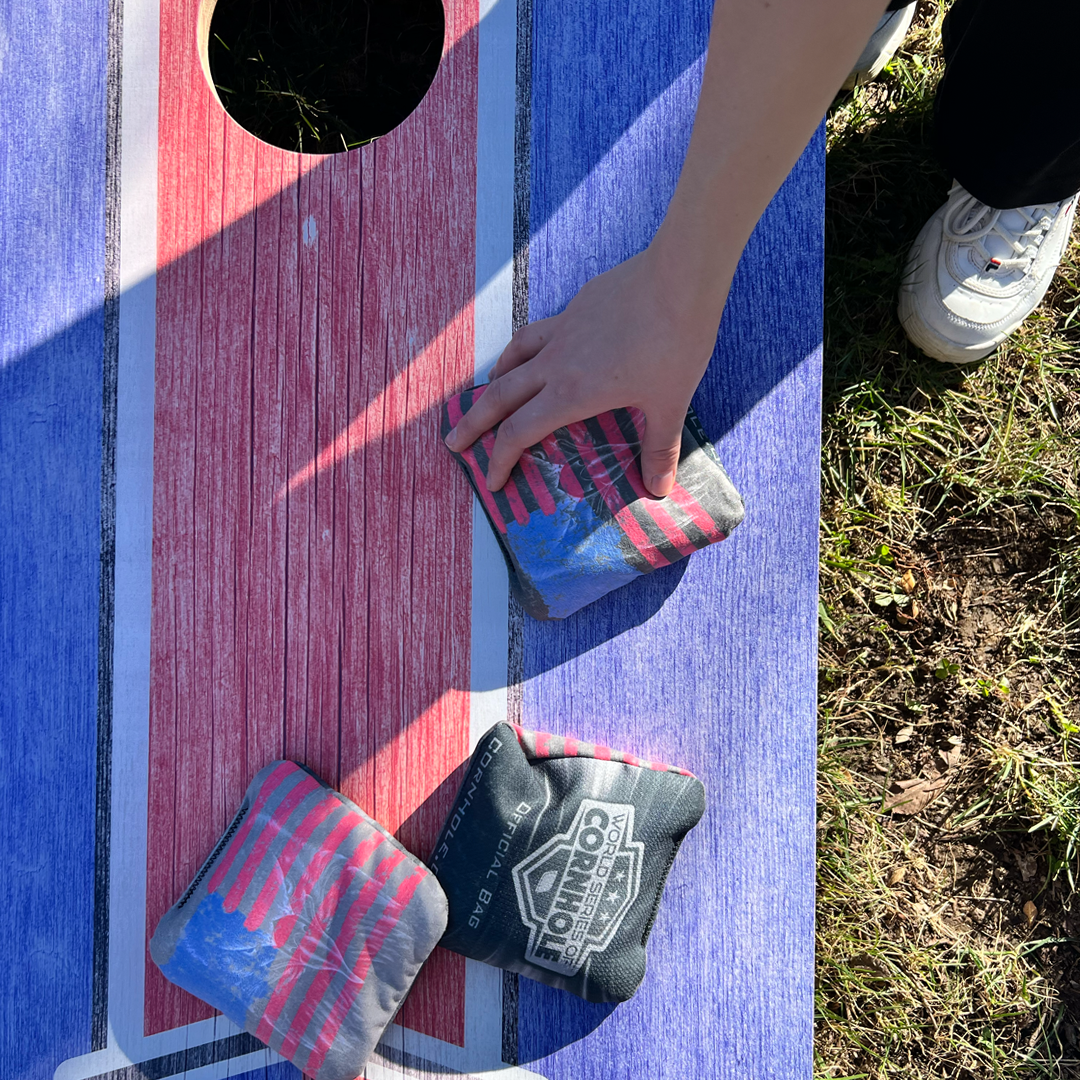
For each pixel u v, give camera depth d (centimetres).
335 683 119
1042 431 192
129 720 119
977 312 170
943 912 185
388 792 118
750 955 113
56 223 123
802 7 60
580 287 122
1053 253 171
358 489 121
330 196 124
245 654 120
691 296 86
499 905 109
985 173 151
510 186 123
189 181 124
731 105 69
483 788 110
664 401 99
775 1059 111
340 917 108
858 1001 181
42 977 115
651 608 118
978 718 189
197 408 122
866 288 188
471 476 117
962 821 187
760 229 120
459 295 123
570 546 113
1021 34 123
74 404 122
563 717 118
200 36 125
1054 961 184
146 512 121
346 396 122
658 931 114
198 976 109
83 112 124
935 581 191
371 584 120
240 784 118
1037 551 191
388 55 175
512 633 119
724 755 116
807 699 115
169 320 123
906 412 190
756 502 117
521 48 124
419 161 124
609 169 123
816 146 120
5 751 118
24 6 125
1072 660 190
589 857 109
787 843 114
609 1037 113
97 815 118
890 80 193
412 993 115
